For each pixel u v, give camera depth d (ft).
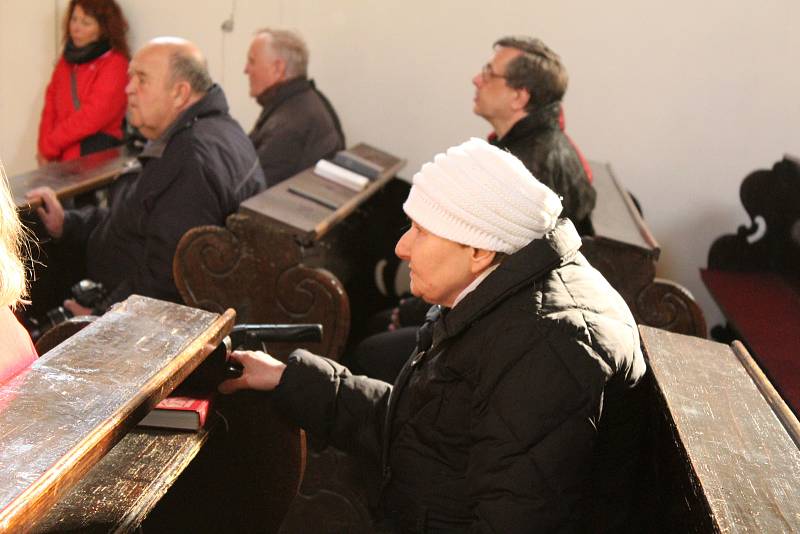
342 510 9.10
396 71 17.51
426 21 17.11
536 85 10.77
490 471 4.79
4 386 4.72
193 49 11.46
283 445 6.89
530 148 10.52
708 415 5.08
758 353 10.94
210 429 6.13
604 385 4.78
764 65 15.85
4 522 3.60
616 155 16.71
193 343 5.55
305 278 10.61
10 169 19.97
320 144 15.19
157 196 10.96
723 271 14.78
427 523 5.50
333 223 11.32
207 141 11.10
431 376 5.38
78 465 4.15
